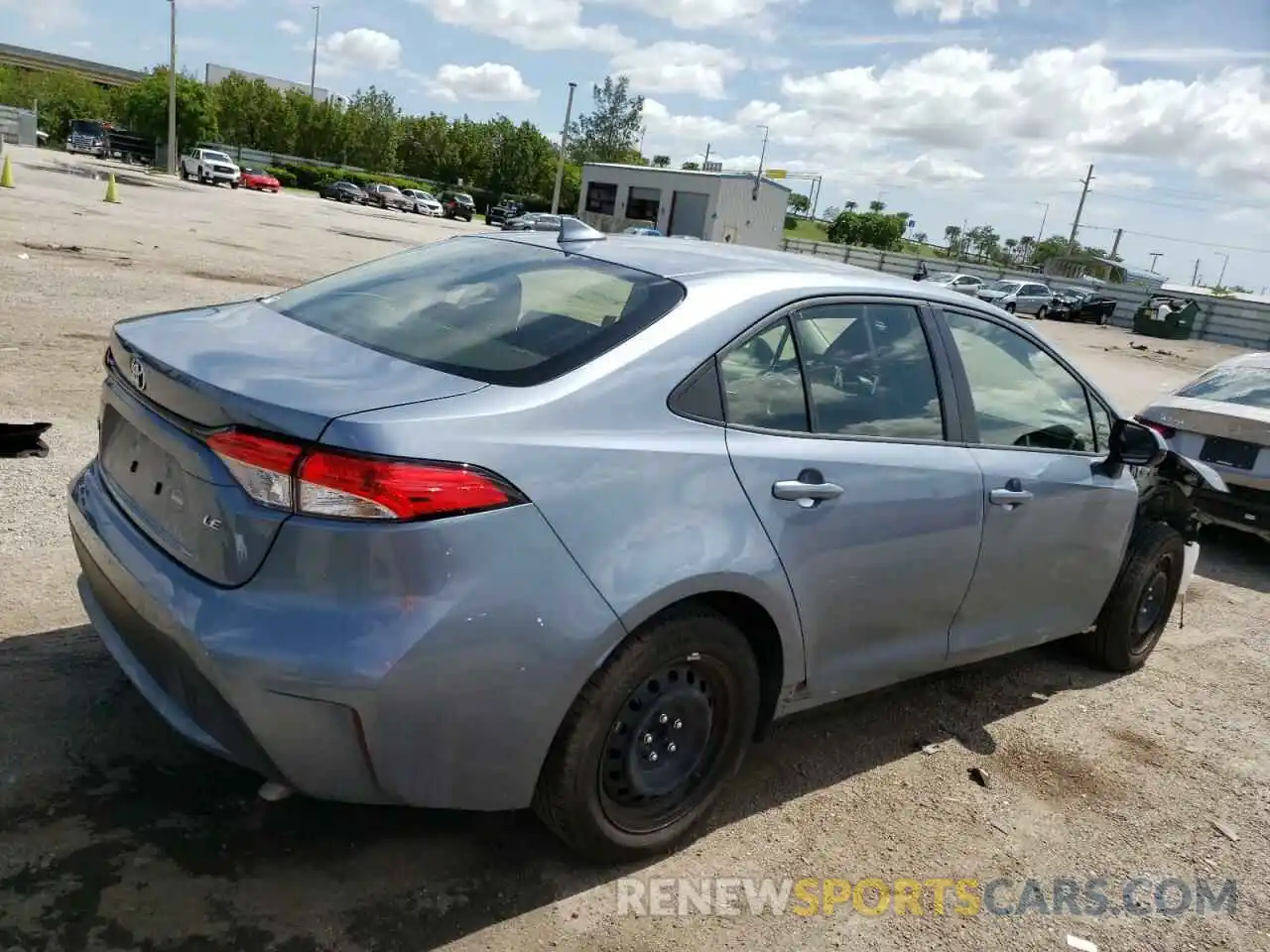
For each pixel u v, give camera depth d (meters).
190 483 2.43
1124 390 19.53
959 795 3.55
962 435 3.58
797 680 3.12
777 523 2.87
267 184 56.97
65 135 81.62
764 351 3.00
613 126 110.44
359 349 2.76
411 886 2.68
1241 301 46.47
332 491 2.21
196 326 2.98
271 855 2.71
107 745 3.07
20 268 12.24
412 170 88.31
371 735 2.26
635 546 2.54
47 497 4.93
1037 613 4.09
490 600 2.32
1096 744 4.09
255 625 2.23
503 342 2.76
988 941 2.81
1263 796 3.83
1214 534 8.14
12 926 2.34
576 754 2.58
